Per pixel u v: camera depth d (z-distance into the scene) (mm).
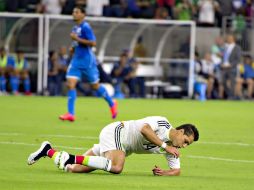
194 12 108500
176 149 39375
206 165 45406
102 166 39219
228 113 80875
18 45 98812
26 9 106062
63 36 99438
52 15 98875
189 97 102250
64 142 53625
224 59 101500
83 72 67562
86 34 66500
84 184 36812
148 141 39312
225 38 104625
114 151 39344
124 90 100188
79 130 60969
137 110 80500
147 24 101250
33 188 35438
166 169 43125
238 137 59594
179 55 102000
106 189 35688
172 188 36438
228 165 45625
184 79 102125
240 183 38719
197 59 102125
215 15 109312
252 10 111938
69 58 98062
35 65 99312
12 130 59594
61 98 94250
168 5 107875
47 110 77562
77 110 78750
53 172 40250
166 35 101688
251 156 49750
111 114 74125
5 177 38375
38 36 99062
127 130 39344
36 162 43469
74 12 66688
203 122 70562
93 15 104500
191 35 101875
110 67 101000
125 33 101250
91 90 99438
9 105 82125
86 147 51531
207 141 56375
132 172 41375
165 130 39188
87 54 67000
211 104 92750
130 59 99438
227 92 102625
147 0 109250
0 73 98438
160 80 101875
